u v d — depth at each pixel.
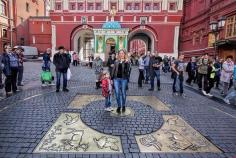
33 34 43.72
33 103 8.14
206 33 25.03
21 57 11.61
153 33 37.09
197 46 28.72
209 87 11.37
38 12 51.34
